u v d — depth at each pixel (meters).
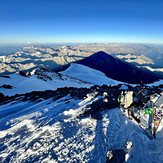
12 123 6.86
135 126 5.24
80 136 5.32
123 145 4.50
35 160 4.08
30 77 30.98
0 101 13.59
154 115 4.56
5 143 5.03
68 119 6.96
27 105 11.19
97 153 4.33
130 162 3.63
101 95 12.13
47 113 8.14
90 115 7.20
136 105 5.87
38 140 5.12
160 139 4.11
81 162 3.98
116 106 8.26
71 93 15.21
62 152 4.43
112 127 5.76
